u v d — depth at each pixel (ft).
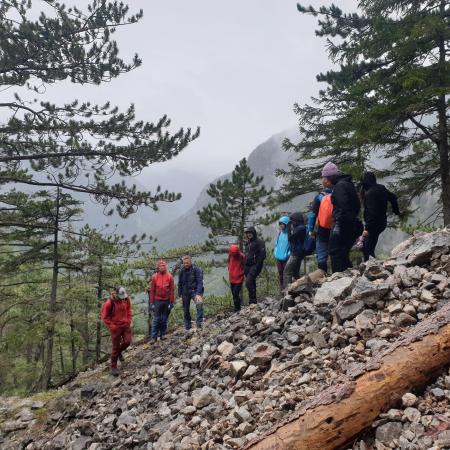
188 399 19.20
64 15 43.14
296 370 16.71
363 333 16.84
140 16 44.09
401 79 40.68
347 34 56.65
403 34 41.98
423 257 20.15
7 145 43.55
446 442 9.75
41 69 43.14
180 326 44.39
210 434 14.97
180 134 46.24
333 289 21.50
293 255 28.40
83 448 19.84
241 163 55.21
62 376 63.98
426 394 11.78
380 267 20.66
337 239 22.62
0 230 53.93
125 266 59.00
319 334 18.31
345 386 11.80
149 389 23.88
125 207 49.44
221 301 57.06
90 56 42.91
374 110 41.37
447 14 44.37
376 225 23.21
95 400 26.25
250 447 11.82
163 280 36.24
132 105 45.52
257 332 22.80
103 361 42.70
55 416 26.27
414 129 45.70
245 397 16.47
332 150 54.60
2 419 28.58
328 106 57.88
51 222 54.49
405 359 12.15
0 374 64.08
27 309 59.93
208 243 57.06
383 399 11.54
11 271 55.62
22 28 39.91
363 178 23.97
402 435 10.62
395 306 17.38
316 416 11.38
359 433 11.32
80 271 56.90
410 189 49.49
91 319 61.36
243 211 55.88
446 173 43.50
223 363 21.34
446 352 12.33
